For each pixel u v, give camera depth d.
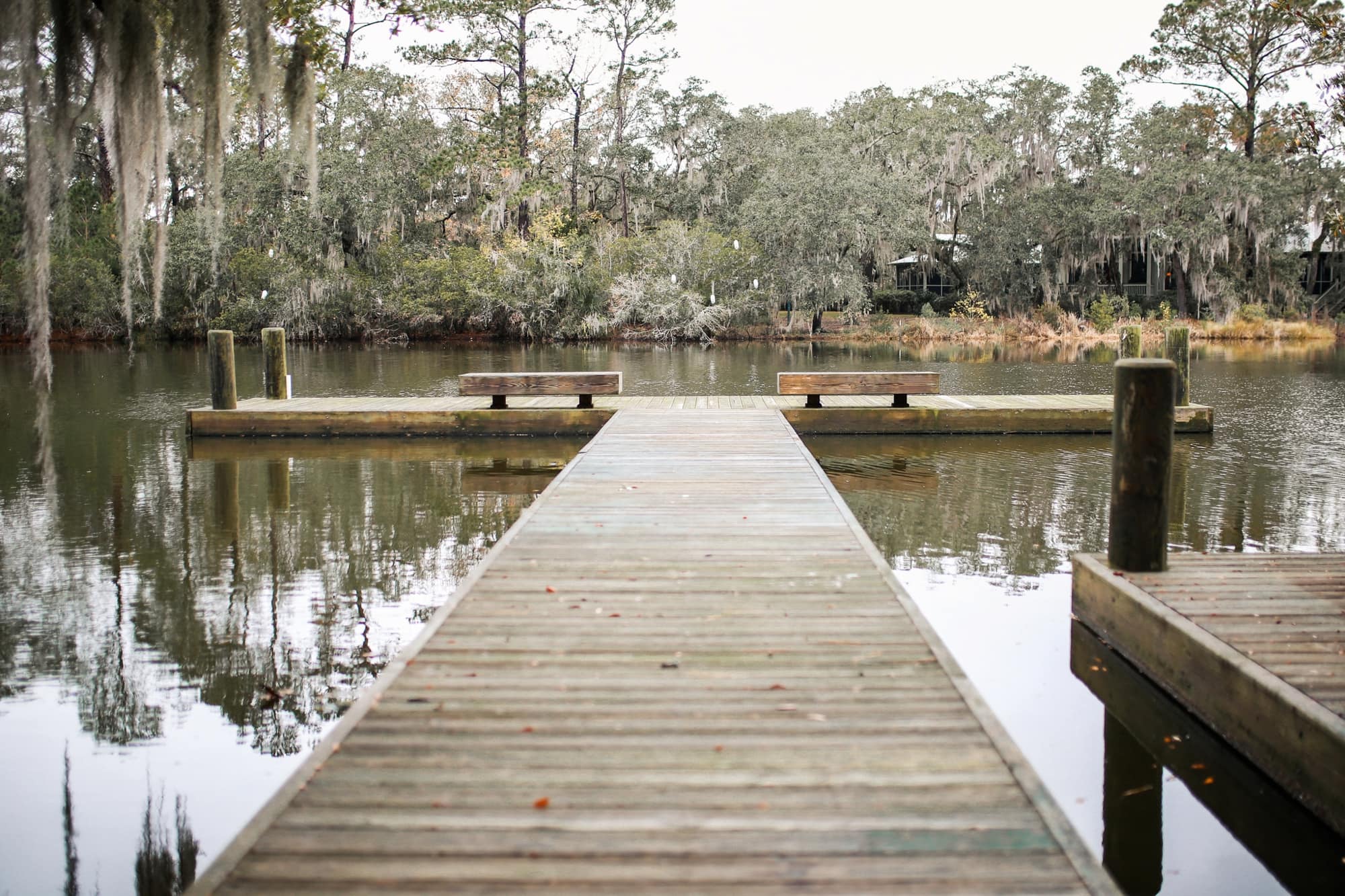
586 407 11.82
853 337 31.23
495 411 11.58
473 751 2.88
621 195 36.25
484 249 29.62
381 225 28.83
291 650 5.10
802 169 30.08
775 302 31.00
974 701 3.21
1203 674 3.95
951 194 35.16
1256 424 12.28
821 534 5.53
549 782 2.70
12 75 5.50
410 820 2.50
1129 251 33.56
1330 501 8.07
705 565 4.89
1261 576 4.83
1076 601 5.36
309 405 12.21
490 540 7.20
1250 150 32.62
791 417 11.61
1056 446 10.98
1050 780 3.81
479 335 30.64
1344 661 3.74
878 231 29.89
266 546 7.03
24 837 3.46
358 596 5.95
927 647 3.74
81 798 3.70
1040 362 21.95
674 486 6.93
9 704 4.48
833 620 4.05
